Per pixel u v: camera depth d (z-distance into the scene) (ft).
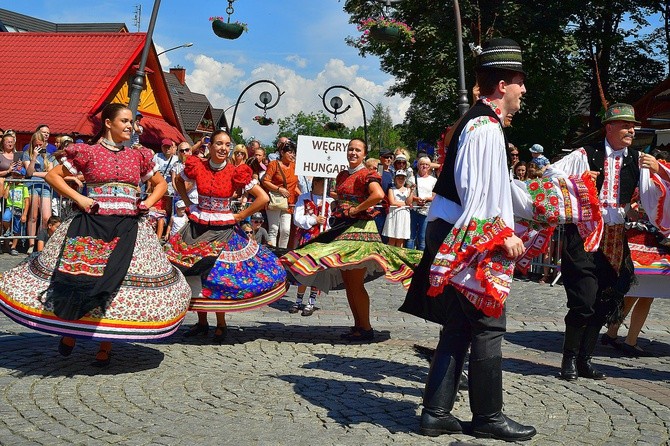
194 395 16.06
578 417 15.39
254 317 26.48
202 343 21.57
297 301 27.99
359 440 13.46
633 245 21.88
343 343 22.40
